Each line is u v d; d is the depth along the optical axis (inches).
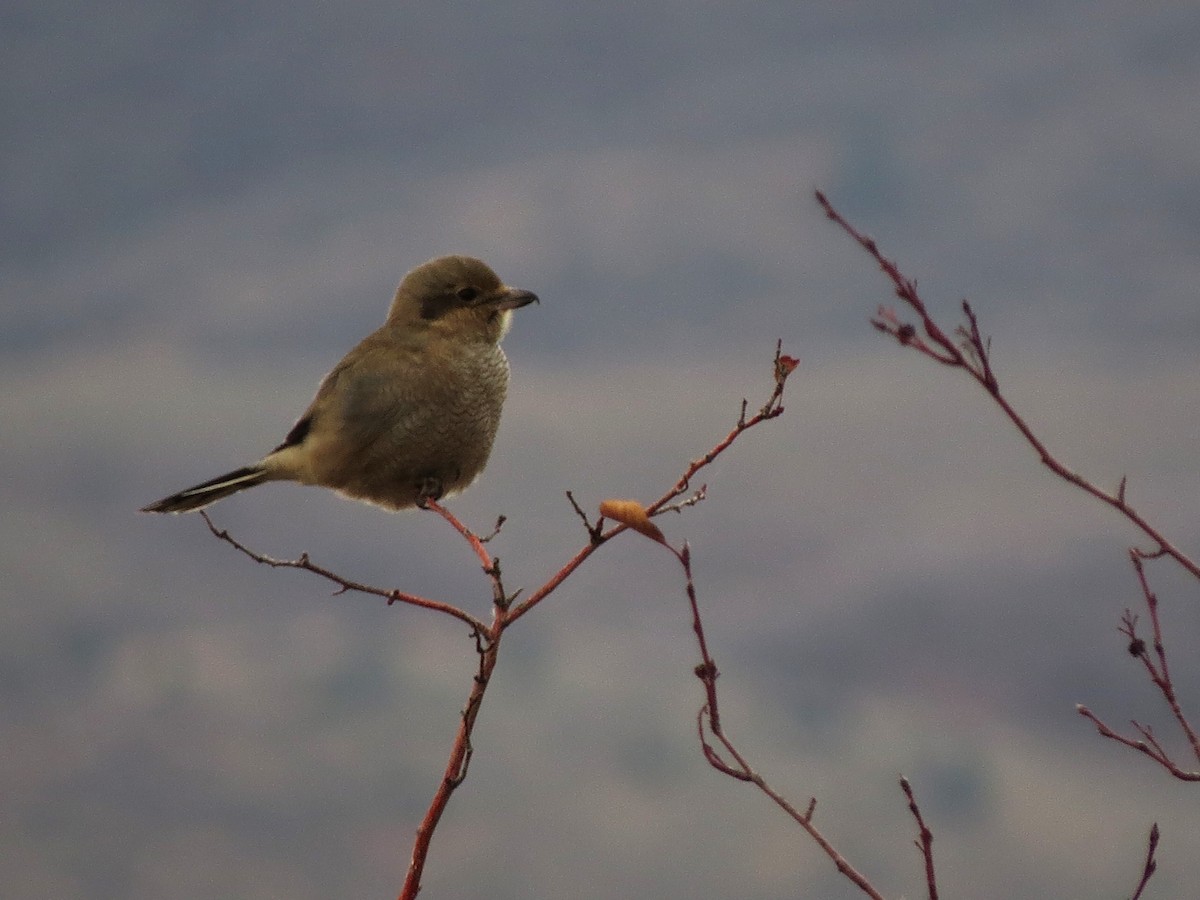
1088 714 165.0
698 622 166.9
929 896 161.0
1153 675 166.6
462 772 170.1
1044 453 158.9
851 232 162.4
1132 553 165.0
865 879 157.0
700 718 166.1
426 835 169.3
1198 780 161.5
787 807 161.8
